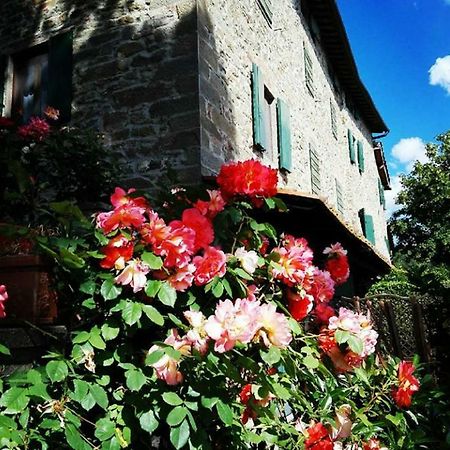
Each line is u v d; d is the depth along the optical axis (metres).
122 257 1.86
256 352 1.95
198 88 4.95
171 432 1.67
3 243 2.43
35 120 4.20
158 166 4.92
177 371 1.76
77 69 5.57
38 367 1.92
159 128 5.01
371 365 2.63
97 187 4.39
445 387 3.09
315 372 2.36
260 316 1.76
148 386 1.84
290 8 9.10
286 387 2.16
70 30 5.75
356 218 13.81
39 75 6.16
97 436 1.74
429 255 20.08
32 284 2.24
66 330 2.12
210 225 2.04
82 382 1.77
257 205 2.41
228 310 1.73
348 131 13.64
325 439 2.16
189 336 1.77
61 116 5.49
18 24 6.22
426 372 3.72
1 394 1.80
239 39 6.32
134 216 1.89
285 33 8.59
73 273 1.96
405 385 2.58
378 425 2.55
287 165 7.52
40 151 4.14
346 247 6.21
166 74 5.10
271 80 7.44
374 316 5.49
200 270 1.94
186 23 5.15
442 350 3.60
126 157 5.07
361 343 2.10
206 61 5.21
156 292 1.84
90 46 5.57
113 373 2.02
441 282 3.61
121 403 1.95
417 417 2.89
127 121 5.16
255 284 2.32
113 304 1.92
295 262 2.21
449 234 20.06
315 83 10.45
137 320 1.80
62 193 4.33
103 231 1.94
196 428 1.71
